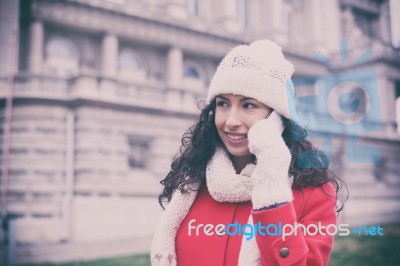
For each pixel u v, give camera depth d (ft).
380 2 56.85
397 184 51.80
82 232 38.63
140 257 33.32
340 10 55.36
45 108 39.63
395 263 30.48
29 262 33.81
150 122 43.80
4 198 37.83
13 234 35.53
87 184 39.83
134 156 43.01
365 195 49.39
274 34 51.98
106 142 41.24
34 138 38.99
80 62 43.83
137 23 46.11
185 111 45.62
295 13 54.24
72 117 40.60
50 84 40.27
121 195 41.22
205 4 51.67
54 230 37.86
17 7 40.42
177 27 48.08
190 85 49.39
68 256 34.53
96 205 39.52
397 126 51.01
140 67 47.24
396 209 51.88
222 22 51.60
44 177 38.70
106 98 41.52
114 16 44.88
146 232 41.73
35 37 40.96
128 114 42.75
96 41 45.03
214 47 50.24
